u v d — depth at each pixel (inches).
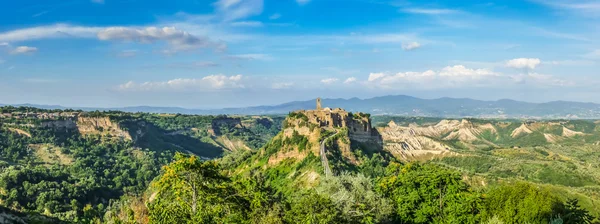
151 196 5723.4
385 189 3575.3
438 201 3356.3
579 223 2962.6
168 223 1930.4
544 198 3046.3
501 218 3031.5
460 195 3248.0
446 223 3206.2
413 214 3326.8
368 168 6953.7
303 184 5812.0
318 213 2258.9
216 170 2290.8
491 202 3211.1
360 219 2554.1
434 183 3329.2
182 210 1989.4
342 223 2332.7
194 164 2140.7
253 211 2439.7
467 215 3184.1
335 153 7214.6
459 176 3430.1
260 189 3388.3
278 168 7460.6
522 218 2952.8
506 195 3154.5
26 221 3777.1
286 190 5900.6
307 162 6875.0
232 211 2410.2
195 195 2166.6
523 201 3011.8
